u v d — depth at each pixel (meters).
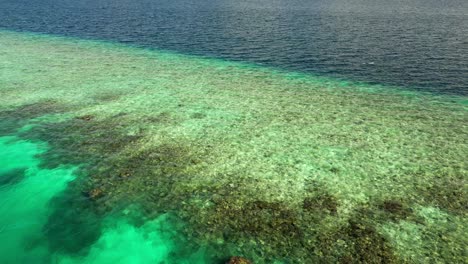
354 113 33.19
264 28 79.56
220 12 107.88
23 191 20.77
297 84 42.78
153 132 28.22
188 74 46.16
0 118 30.22
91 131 28.31
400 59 53.56
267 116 32.09
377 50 58.84
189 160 24.11
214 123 30.27
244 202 19.77
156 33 73.75
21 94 36.12
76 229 17.98
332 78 45.44
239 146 26.16
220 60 54.22
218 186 21.22
